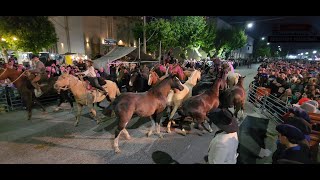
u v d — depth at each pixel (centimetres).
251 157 557
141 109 569
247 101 1205
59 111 966
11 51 2012
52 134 696
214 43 3853
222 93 802
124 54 1653
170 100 705
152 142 643
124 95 566
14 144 619
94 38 2005
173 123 799
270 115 919
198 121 656
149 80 845
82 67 1432
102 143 632
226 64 1112
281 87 1009
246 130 745
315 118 566
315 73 1479
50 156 551
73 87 709
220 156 346
